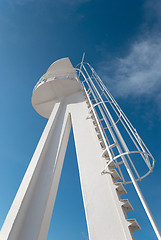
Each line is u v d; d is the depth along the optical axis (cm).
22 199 599
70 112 1056
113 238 436
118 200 505
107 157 655
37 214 592
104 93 787
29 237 533
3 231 519
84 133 836
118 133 467
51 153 825
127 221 446
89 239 453
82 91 1216
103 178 598
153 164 479
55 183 734
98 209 514
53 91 1234
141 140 515
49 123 977
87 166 668
